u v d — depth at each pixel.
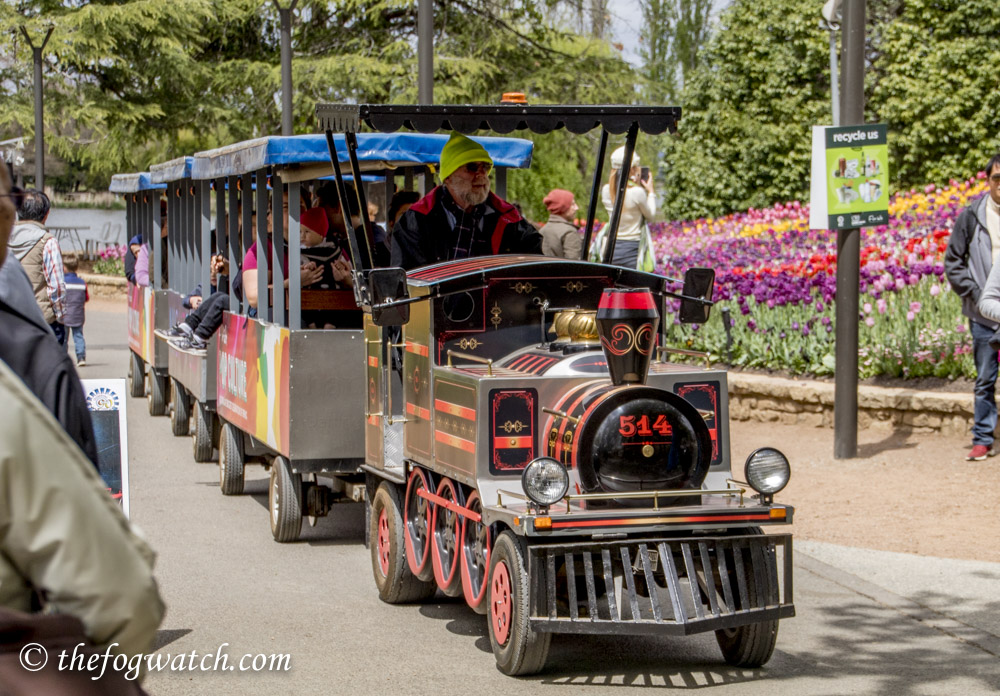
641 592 5.03
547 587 4.85
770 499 5.11
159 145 37.22
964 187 17.69
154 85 35.16
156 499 9.52
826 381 11.41
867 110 26.36
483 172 6.86
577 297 6.07
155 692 5.10
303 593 6.78
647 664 5.50
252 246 9.02
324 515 8.01
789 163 27.72
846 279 9.54
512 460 5.28
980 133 25.16
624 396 4.96
